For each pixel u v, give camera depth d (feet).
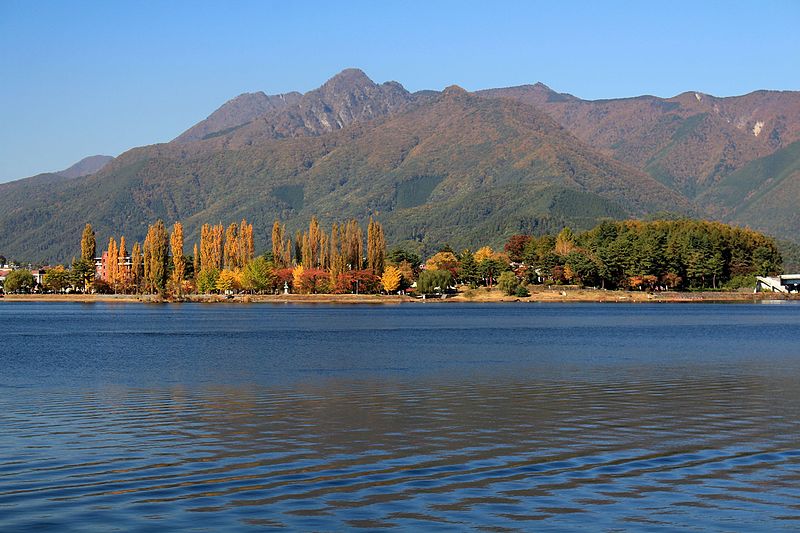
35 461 101.45
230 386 174.09
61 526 77.30
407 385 175.42
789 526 77.71
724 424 126.52
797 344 303.48
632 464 100.17
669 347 288.30
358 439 114.93
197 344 304.91
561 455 104.99
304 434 118.62
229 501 84.94
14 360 237.25
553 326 439.22
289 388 170.50
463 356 249.96
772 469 97.76
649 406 144.66
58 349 280.72
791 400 151.94
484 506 83.35
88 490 88.79
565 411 139.13
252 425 125.90
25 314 600.80
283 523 78.38
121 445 110.83
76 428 123.13
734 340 327.67
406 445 111.04
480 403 148.46
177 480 92.89
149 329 410.93
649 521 79.00
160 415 135.13
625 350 274.16
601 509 82.43
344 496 86.74
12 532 75.51
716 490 88.94
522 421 129.18
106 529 76.59
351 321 495.00
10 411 139.13
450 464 100.27
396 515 80.53
